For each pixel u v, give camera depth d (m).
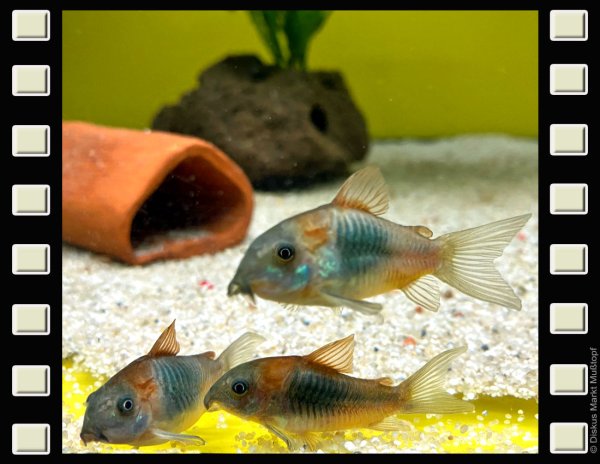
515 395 0.27
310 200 0.61
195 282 0.38
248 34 1.00
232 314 0.33
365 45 1.03
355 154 0.73
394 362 0.28
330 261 0.20
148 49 0.99
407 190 0.64
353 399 0.22
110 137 0.46
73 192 0.43
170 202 0.48
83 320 0.33
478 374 0.28
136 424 0.22
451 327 0.31
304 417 0.22
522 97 1.01
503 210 0.56
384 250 0.21
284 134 0.65
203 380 0.23
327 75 0.73
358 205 0.21
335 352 0.22
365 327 0.31
